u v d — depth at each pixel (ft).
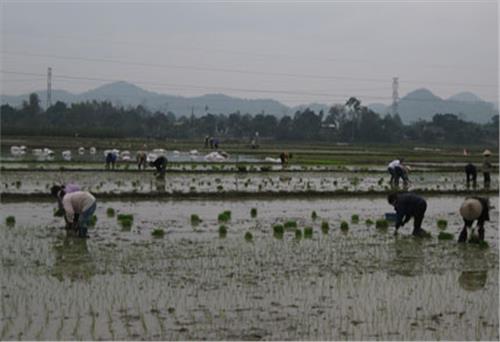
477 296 57.00
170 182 160.56
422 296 56.59
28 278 59.88
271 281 60.49
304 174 196.75
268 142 502.79
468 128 623.36
